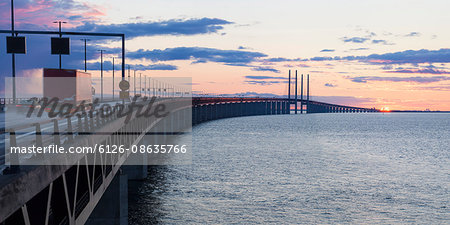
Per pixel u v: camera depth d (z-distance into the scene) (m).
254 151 112.31
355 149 130.38
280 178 71.88
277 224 45.16
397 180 73.94
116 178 37.03
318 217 48.38
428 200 58.12
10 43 45.38
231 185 64.12
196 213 47.94
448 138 193.25
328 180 71.50
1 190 10.75
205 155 99.00
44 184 14.08
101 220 36.88
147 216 46.19
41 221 16.55
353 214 50.12
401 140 176.75
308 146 132.75
